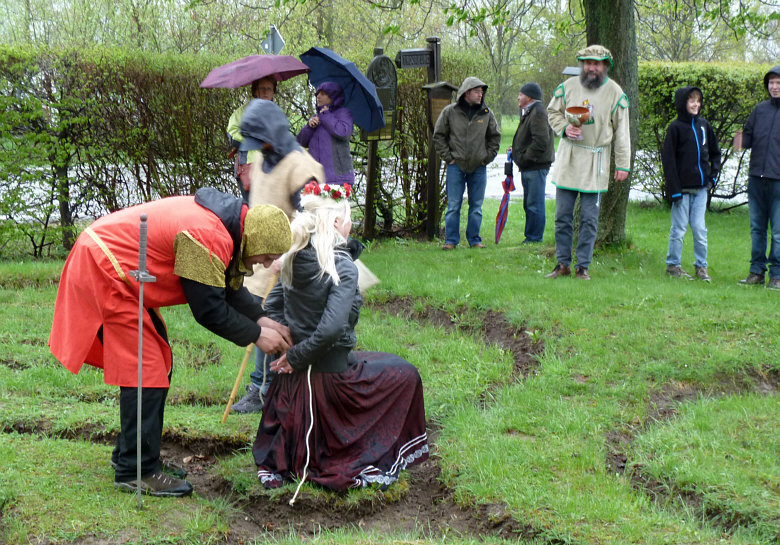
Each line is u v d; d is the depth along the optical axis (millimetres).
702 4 10391
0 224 9383
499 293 7156
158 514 3609
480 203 10219
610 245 9742
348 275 3949
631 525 3578
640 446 4449
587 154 7883
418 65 10523
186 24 18766
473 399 5250
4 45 9438
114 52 9648
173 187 10258
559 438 4535
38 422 4672
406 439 4281
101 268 3520
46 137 9297
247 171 6312
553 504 3781
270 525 3797
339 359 4047
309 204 4016
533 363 5879
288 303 4043
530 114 10406
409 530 3791
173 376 5551
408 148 11133
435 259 9125
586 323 6328
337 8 21312
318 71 8578
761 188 8234
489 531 3725
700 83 12875
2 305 7020
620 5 9195
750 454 4305
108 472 4004
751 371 5520
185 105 9992
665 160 8414
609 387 5270
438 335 6457
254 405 5000
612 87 7785
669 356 5680
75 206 9875
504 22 10141
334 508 3906
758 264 8383
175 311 7031
